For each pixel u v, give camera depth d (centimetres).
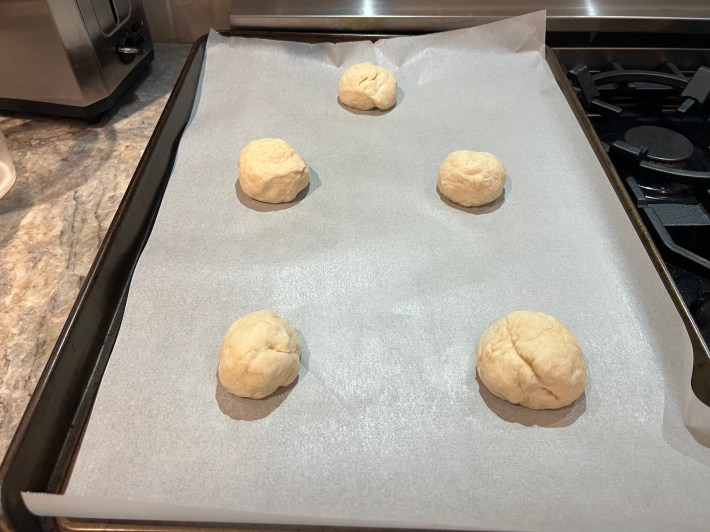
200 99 45
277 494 25
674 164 40
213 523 24
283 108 45
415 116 45
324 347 31
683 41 48
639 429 28
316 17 47
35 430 25
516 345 29
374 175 41
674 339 29
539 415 28
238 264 35
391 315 33
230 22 48
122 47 44
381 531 24
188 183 39
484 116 44
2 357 30
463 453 27
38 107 44
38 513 23
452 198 38
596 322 32
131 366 30
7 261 35
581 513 24
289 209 38
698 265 33
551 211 38
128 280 34
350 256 35
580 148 40
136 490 25
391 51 48
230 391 29
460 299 33
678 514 24
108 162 42
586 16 46
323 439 27
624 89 45
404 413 28
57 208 38
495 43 48
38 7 37
